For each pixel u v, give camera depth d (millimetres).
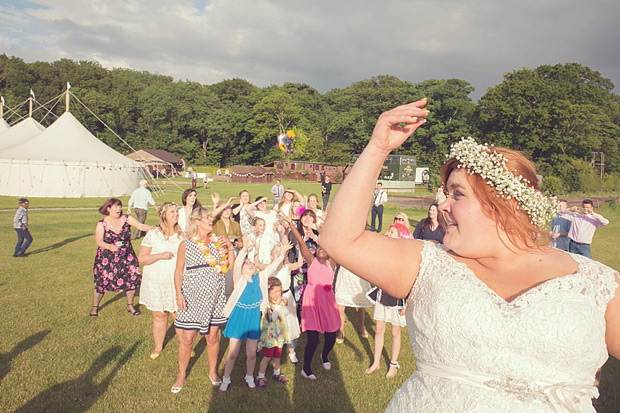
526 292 1265
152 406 4375
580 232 8719
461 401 1229
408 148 67625
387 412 1438
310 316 5102
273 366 5043
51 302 7297
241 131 78250
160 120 73812
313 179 58219
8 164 25734
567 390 1201
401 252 1409
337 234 1350
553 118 50156
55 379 4793
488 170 1317
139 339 5953
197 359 5480
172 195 29375
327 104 91500
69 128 28734
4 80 67562
